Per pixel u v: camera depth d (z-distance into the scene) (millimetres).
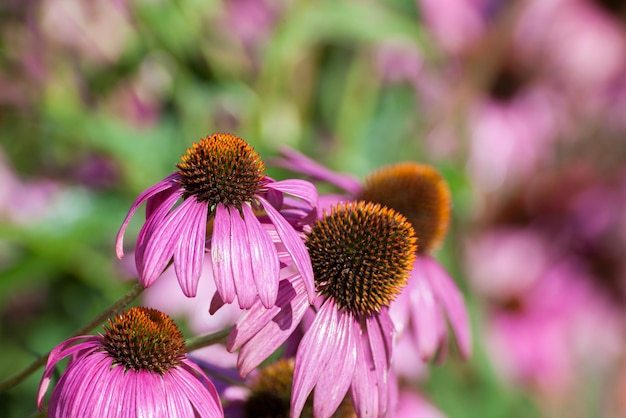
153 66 1164
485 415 1114
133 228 1038
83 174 1138
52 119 1079
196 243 647
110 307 658
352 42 1206
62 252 1004
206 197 663
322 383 660
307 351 663
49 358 644
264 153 1053
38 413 662
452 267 1131
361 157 1188
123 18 1123
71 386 636
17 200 1073
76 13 1122
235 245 648
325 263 680
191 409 645
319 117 1215
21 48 1122
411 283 759
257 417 714
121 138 1060
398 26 1163
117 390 637
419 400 1056
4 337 1056
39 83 1123
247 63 1176
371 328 680
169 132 1104
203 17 1127
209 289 921
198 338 669
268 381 721
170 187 670
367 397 667
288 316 663
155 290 929
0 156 1112
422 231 782
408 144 1218
